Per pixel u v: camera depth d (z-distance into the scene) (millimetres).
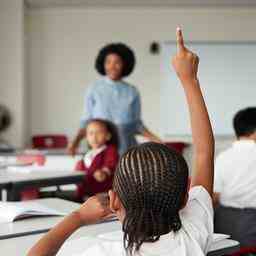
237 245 2244
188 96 1925
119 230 2471
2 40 10383
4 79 10398
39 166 5609
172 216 1571
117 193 1582
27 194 5207
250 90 11266
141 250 1549
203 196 1796
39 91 11180
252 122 3701
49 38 11141
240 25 11211
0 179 4324
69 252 1986
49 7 11055
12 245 2264
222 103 11242
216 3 10781
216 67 11242
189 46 11219
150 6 11062
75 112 11258
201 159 1900
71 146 6203
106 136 5238
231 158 3678
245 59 11250
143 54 11234
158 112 11273
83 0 10508
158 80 11258
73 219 1703
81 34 11172
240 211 3592
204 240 1666
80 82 11227
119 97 6180
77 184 4938
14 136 10422
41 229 2557
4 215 2777
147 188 1520
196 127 1909
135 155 1572
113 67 6086
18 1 10344
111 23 11180
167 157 1555
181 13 11203
